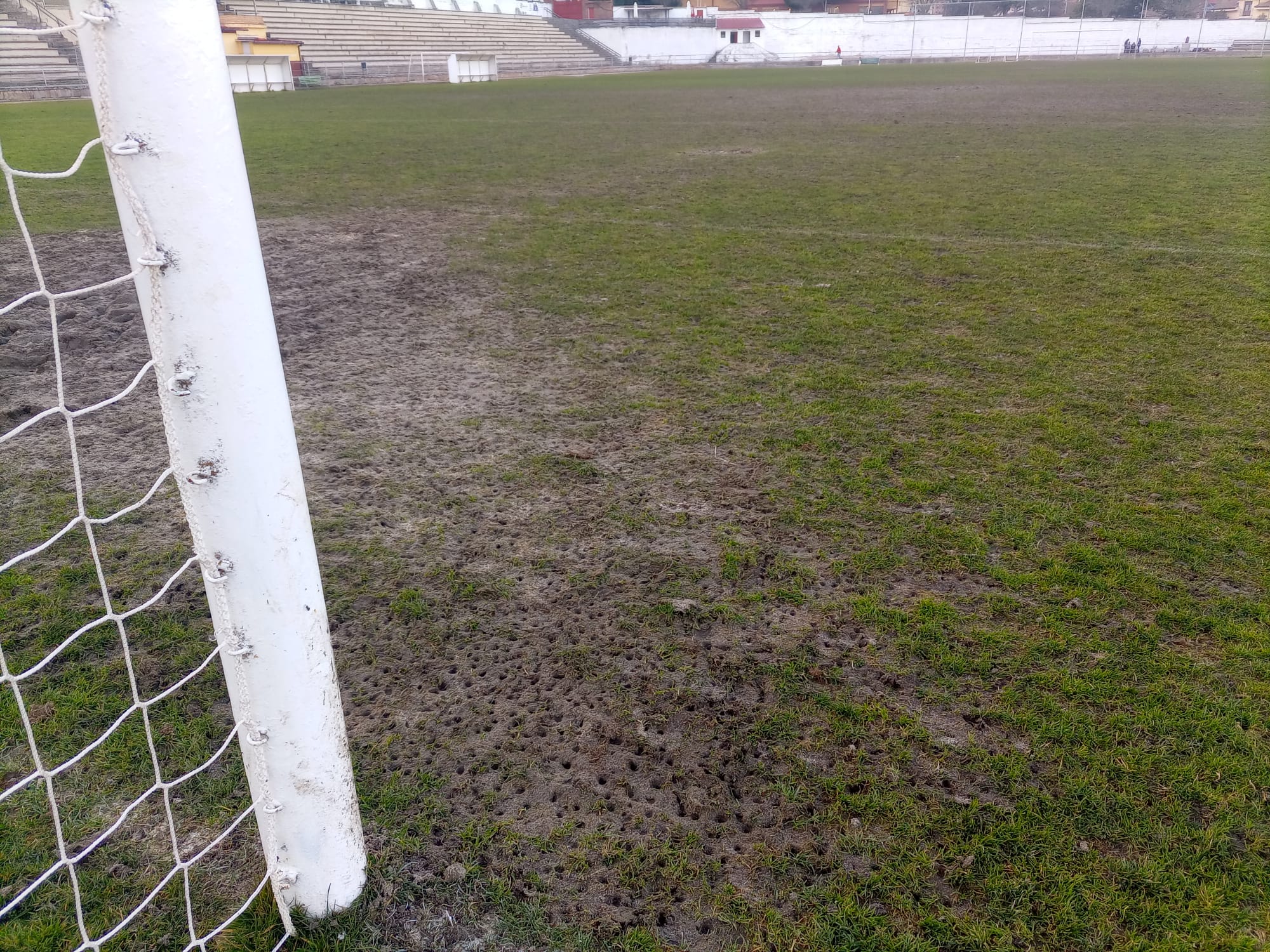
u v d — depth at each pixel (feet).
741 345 18.74
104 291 22.43
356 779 7.77
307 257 26.66
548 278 24.18
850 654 9.30
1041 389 15.99
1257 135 49.34
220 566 5.19
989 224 29.48
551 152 49.75
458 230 30.17
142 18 4.16
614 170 43.01
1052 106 69.51
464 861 6.97
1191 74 106.83
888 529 11.62
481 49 160.15
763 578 10.71
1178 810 7.28
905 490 12.61
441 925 6.47
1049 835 7.09
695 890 6.75
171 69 4.28
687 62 186.09
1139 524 11.57
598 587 10.59
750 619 9.92
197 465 4.99
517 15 183.42
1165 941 6.26
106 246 27.32
